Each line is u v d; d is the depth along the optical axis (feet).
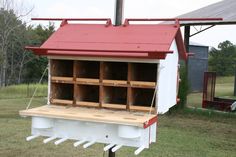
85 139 9.66
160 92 10.22
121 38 10.61
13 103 43.50
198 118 38.32
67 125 9.83
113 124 9.21
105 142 9.46
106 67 10.57
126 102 10.85
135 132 8.86
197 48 73.92
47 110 10.08
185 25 42.04
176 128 32.04
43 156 20.25
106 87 10.61
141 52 9.31
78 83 10.63
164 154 21.71
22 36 81.92
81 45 10.57
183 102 40.96
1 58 74.23
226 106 45.73
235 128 33.58
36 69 82.84
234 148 25.07
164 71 10.47
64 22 11.85
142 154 21.29
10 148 21.70
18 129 26.99
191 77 73.05
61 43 10.84
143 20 11.13
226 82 99.14
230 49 105.81
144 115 9.68
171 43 10.13
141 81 10.56
